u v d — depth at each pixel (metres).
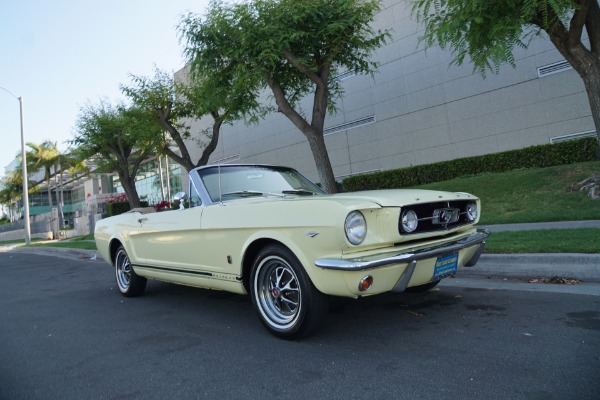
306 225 3.17
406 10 16.70
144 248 5.36
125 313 5.13
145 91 17.23
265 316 3.72
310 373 2.89
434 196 3.54
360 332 3.64
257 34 10.52
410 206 3.29
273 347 3.47
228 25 10.91
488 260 5.55
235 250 3.86
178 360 3.36
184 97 18.61
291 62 11.30
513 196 10.78
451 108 15.75
